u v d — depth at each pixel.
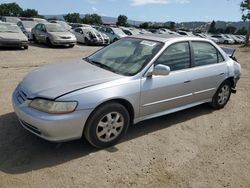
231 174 3.62
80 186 3.16
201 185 3.35
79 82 3.74
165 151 4.04
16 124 4.47
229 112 5.82
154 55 4.34
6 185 3.07
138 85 4.04
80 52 15.58
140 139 4.33
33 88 3.71
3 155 3.62
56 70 4.24
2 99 5.59
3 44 13.61
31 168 3.39
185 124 5.04
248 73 10.66
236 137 4.69
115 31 22.59
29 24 19.98
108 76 3.97
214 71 5.27
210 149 4.22
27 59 11.41
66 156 3.70
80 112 3.50
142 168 3.59
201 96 5.23
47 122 3.36
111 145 4.01
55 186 3.12
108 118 3.83
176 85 4.56
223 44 36.88
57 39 16.62
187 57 4.84
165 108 4.60
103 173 3.42
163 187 3.26
